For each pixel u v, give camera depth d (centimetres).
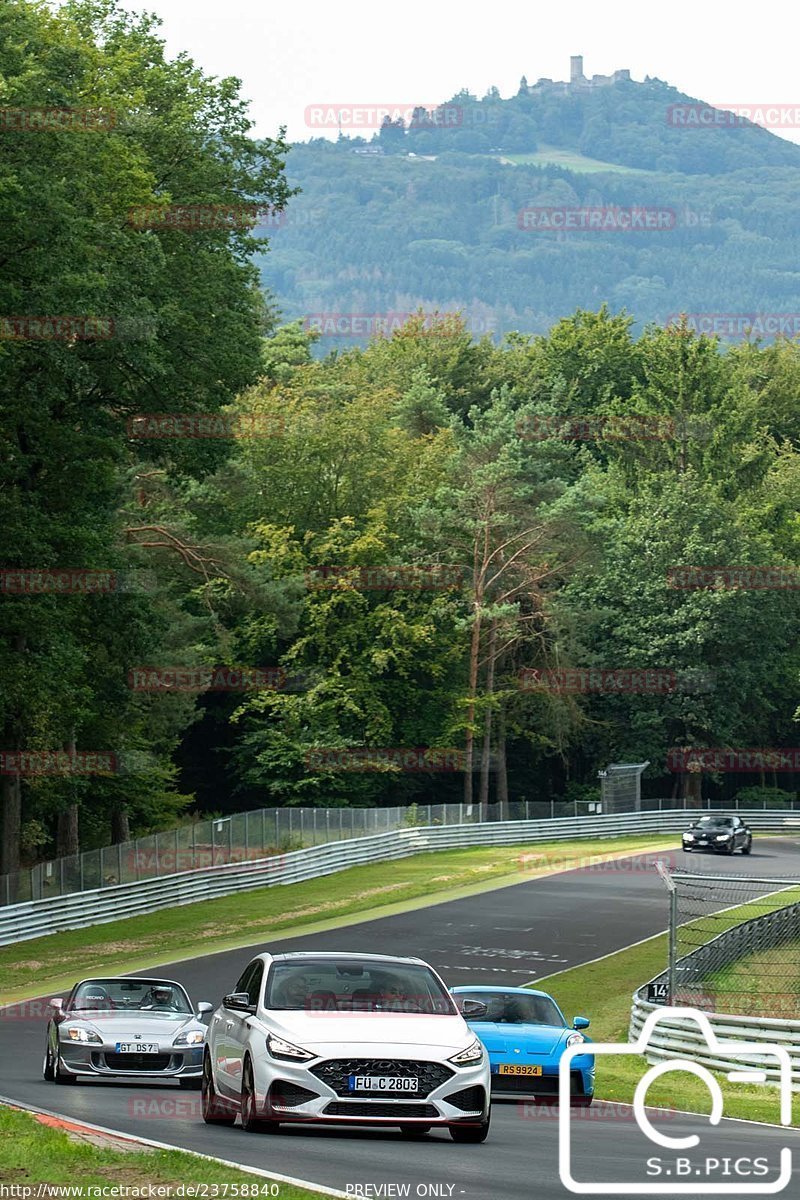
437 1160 2673
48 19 9038
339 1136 3008
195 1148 2670
